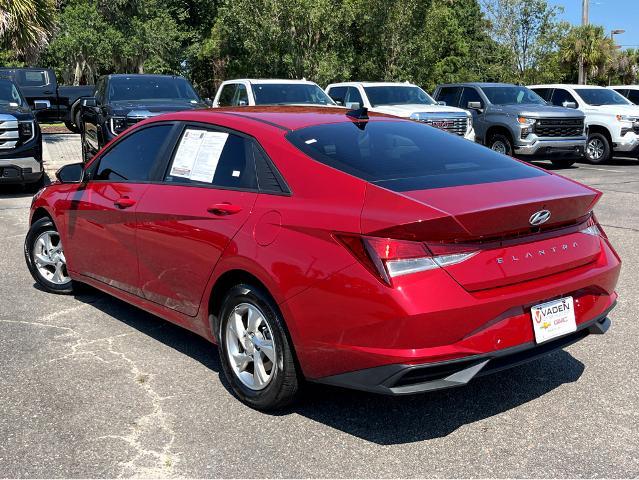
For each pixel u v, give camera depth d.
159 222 4.32
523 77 35.53
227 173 4.04
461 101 17.05
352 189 3.40
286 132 3.95
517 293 3.25
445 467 3.20
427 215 3.05
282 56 30.12
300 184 3.60
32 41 18.83
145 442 3.42
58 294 6.02
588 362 4.45
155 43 37.81
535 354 3.45
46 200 5.76
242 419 3.68
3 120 11.26
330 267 3.23
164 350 4.70
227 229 3.80
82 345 4.78
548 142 15.35
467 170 3.80
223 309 3.88
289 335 3.51
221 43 39.16
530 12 34.91
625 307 5.58
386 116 4.71
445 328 3.07
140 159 4.80
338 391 4.04
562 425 3.60
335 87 16.00
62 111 24.25
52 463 3.22
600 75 41.19
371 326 3.11
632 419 3.66
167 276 4.34
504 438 3.47
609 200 11.09
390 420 3.67
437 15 31.45
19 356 4.55
